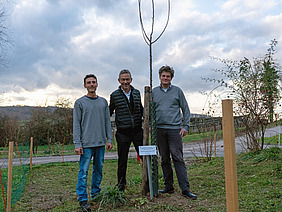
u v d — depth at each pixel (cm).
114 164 915
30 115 1933
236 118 677
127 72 397
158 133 402
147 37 408
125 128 397
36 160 1182
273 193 365
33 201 462
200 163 811
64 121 2067
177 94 404
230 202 186
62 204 430
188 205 351
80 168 375
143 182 393
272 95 627
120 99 401
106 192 378
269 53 626
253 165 549
